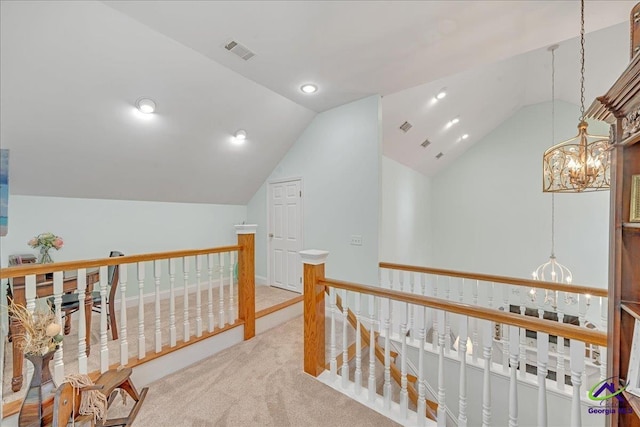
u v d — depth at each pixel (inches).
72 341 107.0
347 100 144.3
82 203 135.6
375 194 137.3
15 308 66.8
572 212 229.1
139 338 88.8
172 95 114.4
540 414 54.6
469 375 109.3
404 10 81.2
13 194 116.6
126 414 75.6
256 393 85.2
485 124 239.8
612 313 46.2
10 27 76.5
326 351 115.7
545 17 84.8
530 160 244.8
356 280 143.9
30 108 94.6
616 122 45.6
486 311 61.0
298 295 164.9
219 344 111.4
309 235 165.5
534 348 159.5
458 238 281.1
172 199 168.1
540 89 212.2
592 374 101.0
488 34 92.7
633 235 45.1
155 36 92.7
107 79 98.8
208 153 150.6
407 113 164.4
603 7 80.2
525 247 248.2
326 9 80.9
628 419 44.9
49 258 115.5
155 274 93.4
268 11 81.7
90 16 81.6
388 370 78.7
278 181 183.9
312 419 74.7
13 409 67.8
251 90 129.0
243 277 122.6
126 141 122.0
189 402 81.0
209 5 79.5
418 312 74.6
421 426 70.6
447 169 286.5
